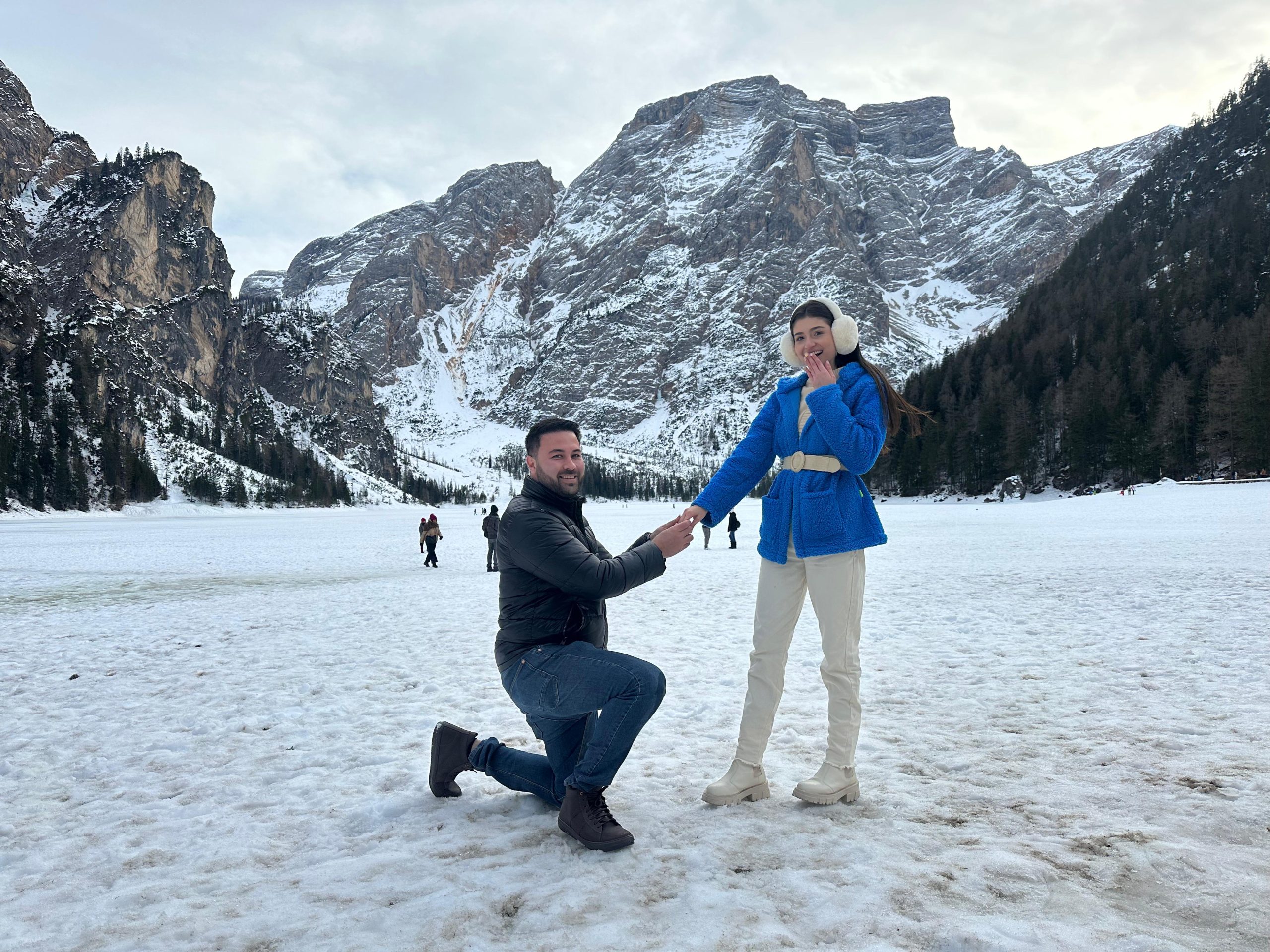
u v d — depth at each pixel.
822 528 2.93
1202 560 14.09
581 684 2.70
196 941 2.09
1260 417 66.56
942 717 4.41
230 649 7.90
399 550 29.23
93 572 19.31
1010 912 2.07
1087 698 4.71
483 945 1.99
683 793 3.25
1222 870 2.29
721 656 6.70
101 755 4.20
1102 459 83.12
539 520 2.76
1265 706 4.34
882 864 2.40
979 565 15.39
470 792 3.40
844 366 3.17
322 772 3.78
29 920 2.28
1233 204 136.00
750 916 2.09
